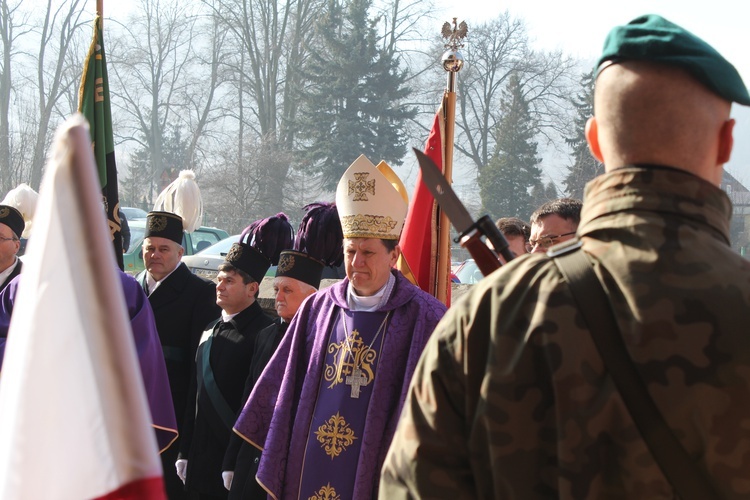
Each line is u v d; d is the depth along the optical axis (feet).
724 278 5.99
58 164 5.20
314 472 14.96
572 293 6.20
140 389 5.36
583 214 6.68
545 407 6.18
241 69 187.93
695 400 5.82
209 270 50.49
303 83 179.83
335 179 168.14
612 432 6.00
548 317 6.18
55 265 5.27
